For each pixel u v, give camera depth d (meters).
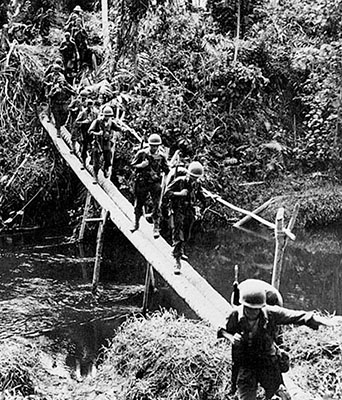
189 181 9.32
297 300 12.70
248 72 21.78
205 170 19.86
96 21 22.72
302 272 15.02
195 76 21.56
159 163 10.73
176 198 9.36
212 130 21.30
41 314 11.90
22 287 13.60
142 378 8.05
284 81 23.81
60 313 11.97
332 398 7.16
